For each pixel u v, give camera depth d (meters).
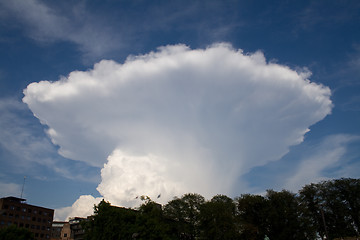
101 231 50.28
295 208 74.31
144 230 50.62
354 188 74.62
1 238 62.53
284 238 69.88
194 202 84.69
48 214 126.31
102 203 53.47
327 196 78.06
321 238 78.06
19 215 112.69
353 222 74.56
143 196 66.56
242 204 79.88
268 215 73.50
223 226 69.69
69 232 126.69
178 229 79.50
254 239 70.94
